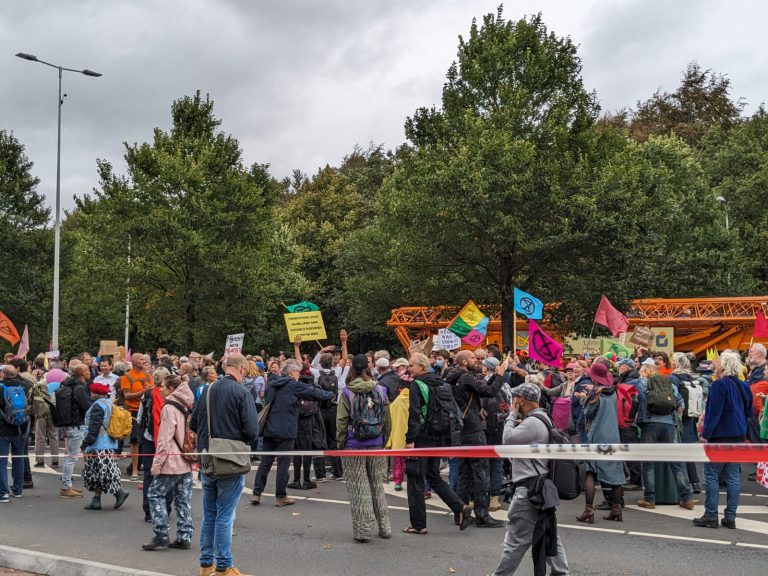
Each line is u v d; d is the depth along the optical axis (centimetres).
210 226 3347
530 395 638
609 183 2869
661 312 3628
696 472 1215
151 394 1071
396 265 3516
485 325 1923
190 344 3431
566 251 2848
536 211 2822
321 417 1271
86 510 1085
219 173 3503
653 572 726
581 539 864
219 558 704
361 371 887
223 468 698
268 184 3766
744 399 915
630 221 2817
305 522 976
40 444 1552
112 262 3316
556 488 612
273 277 3941
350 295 4694
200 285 3369
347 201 5709
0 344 4191
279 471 1088
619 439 967
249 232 3459
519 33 3241
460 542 858
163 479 856
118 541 891
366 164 6844
